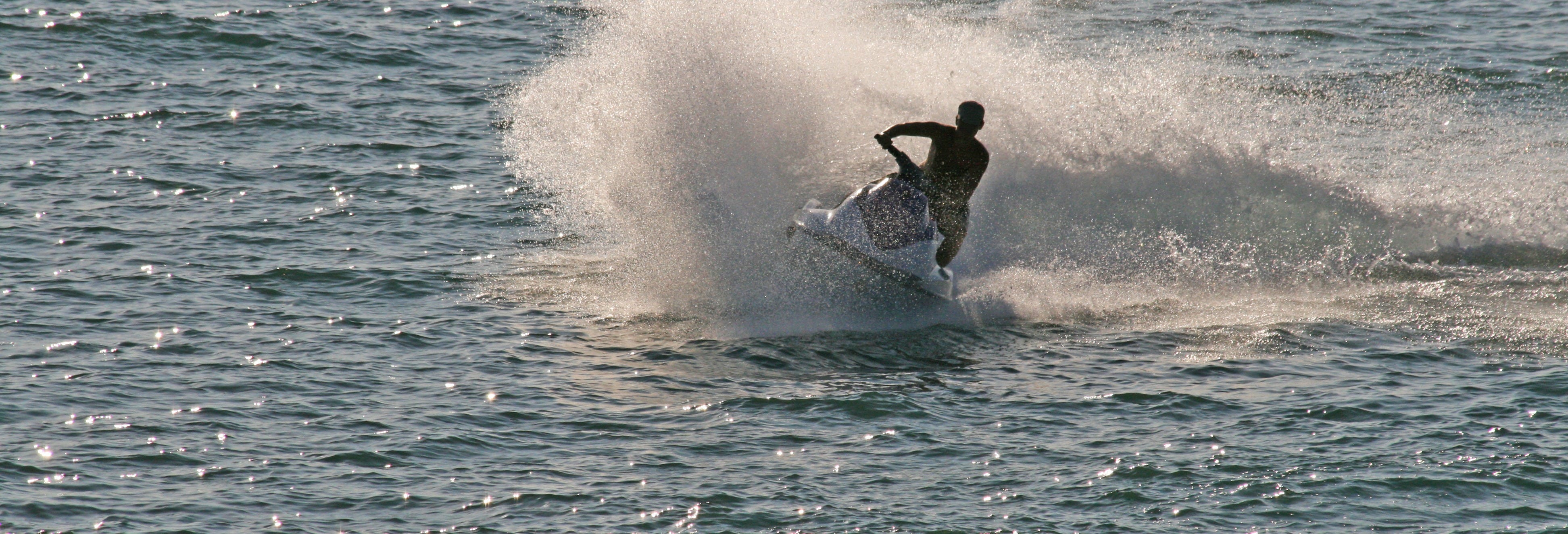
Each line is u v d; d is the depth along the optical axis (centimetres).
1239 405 3356
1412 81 8244
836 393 3400
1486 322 4081
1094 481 2905
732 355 3703
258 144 6375
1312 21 10388
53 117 6706
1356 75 8388
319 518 2667
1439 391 3450
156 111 6925
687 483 2861
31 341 3612
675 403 3322
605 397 3353
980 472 2948
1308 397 3403
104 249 4581
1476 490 2859
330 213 5241
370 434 3066
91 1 9381
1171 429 3194
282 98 7412
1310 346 3844
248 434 3055
